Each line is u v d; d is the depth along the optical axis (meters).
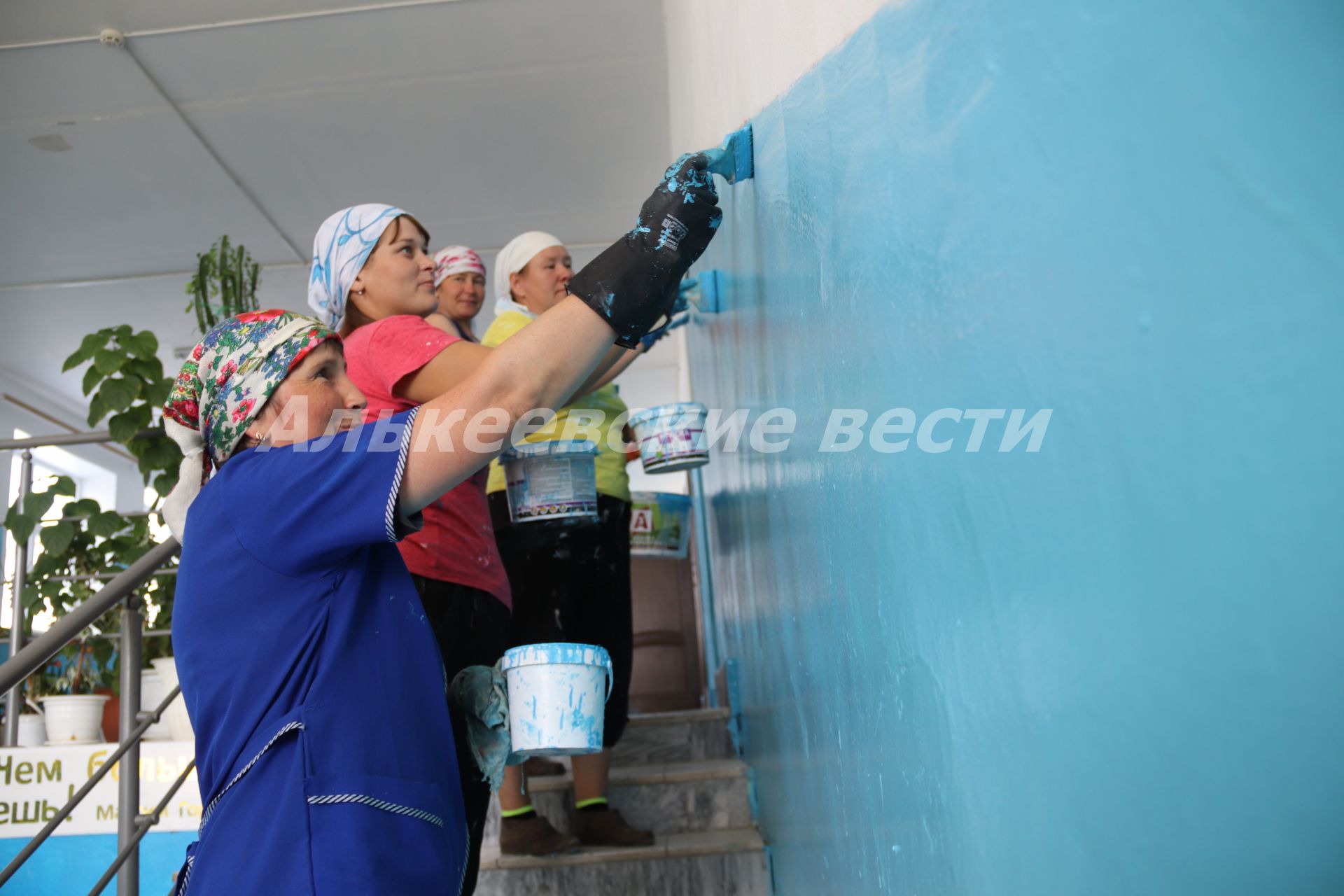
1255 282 0.39
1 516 6.62
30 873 2.69
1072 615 0.54
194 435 1.14
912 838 0.89
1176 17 0.42
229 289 3.91
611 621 2.37
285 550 0.97
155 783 2.73
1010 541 0.62
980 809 0.70
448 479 0.96
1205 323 0.42
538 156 4.70
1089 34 0.49
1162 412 0.45
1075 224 0.51
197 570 1.00
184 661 1.01
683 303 2.41
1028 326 0.57
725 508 2.85
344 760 0.94
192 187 4.67
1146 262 0.45
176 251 5.19
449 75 4.09
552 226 5.32
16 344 6.07
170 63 3.87
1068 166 0.51
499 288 2.43
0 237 4.93
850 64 0.93
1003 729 0.65
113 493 7.66
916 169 0.75
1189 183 0.42
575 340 0.96
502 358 0.95
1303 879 0.38
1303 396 0.37
